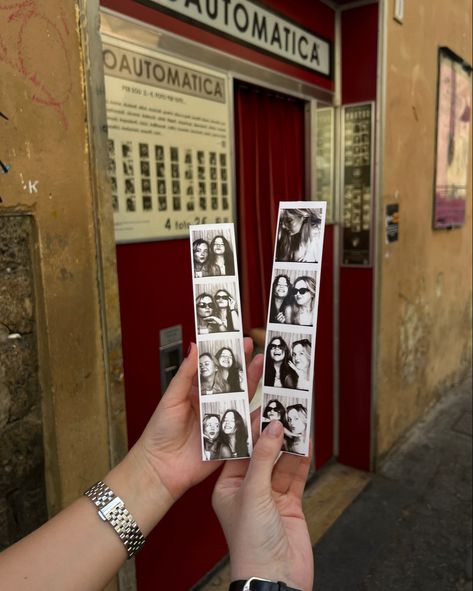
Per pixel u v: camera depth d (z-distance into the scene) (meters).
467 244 4.29
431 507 2.71
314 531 2.53
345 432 3.11
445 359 4.11
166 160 1.78
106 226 1.34
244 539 0.75
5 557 0.72
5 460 1.21
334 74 2.74
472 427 3.61
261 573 0.73
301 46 2.44
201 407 0.88
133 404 1.79
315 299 0.87
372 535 2.50
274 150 2.39
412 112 3.01
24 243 1.19
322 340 2.91
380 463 3.10
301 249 0.89
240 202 2.18
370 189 2.77
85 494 0.83
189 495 2.08
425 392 3.75
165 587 2.00
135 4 1.61
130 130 1.64
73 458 1.33
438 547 2.42
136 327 1.77
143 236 1.73
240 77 2.06
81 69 1.26
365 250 2.84
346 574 2.25
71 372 1.30
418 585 2.19
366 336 2.92
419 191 3.24
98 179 1.31
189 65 1.82
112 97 1.57
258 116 2.27
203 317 0.90
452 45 3.50
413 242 3.24
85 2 1.24
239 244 2.19
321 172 2.73
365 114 2.71
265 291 2.38
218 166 1.99
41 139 1.18
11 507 1.24
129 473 0.86
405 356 3.32
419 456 3.23
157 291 1.83
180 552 2.06
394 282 3.03
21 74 1.12
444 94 3.42
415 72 2.99
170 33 1.74
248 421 0.88
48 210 1.21
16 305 1.19
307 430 0.87
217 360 0.89
